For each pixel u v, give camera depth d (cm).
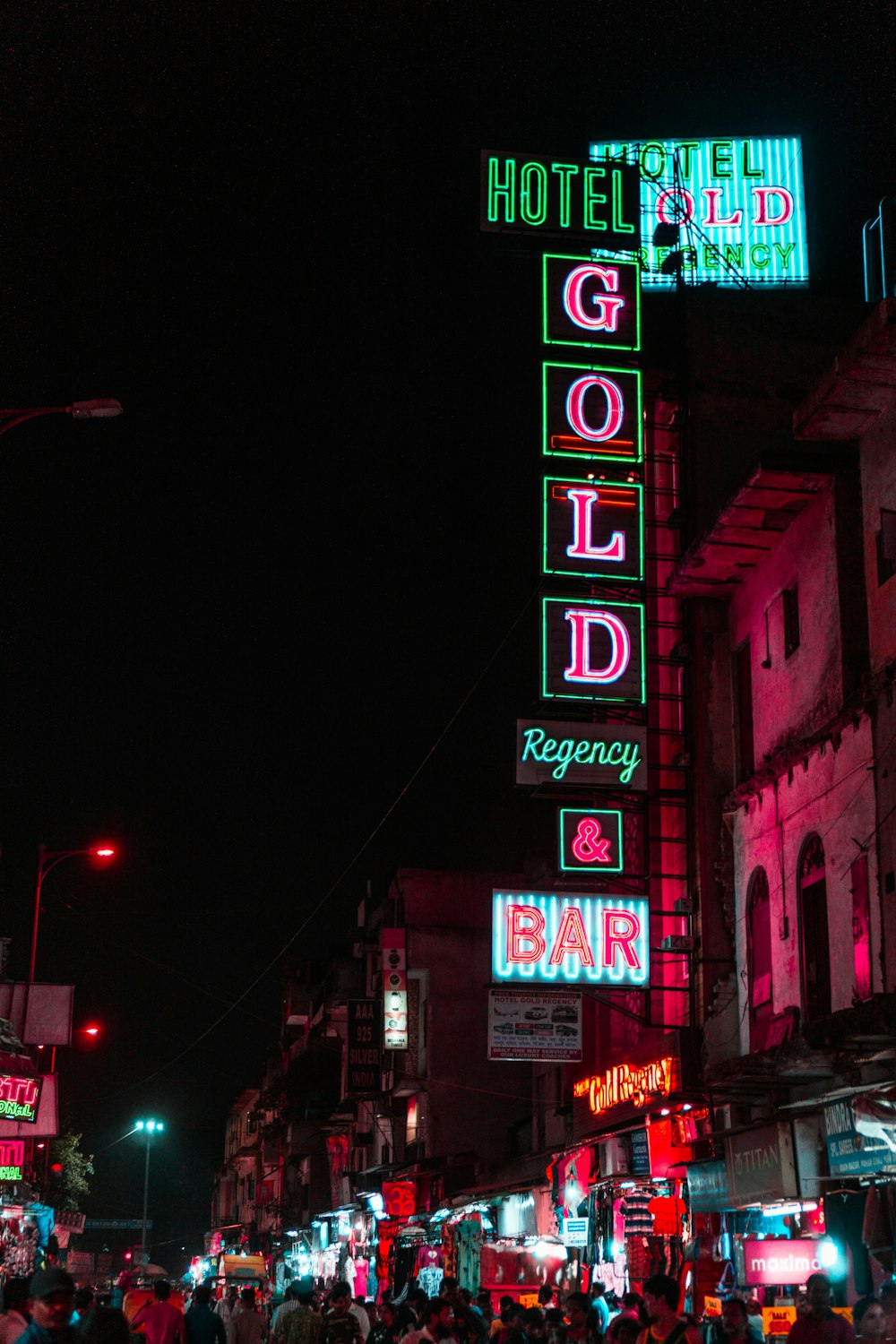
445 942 4762
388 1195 3869
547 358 2317
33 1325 673
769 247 2964
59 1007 2816
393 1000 4606
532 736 2206
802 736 1944
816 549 1934
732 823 2188
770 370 2472
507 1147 4475
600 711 2306
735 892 2166
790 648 2027
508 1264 2422
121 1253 10669
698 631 2291
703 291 2505
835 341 2516
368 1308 2822
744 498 1961
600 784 2200
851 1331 1091
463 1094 4575
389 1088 4666
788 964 1931
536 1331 1412
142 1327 1380
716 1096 1942
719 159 3027
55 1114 2714
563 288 2356
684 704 2314
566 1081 3064
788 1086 1734
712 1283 1848
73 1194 5481
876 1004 1271
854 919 1734
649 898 2292
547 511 2244
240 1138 9938
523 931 2183
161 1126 6844
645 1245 2270
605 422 2284
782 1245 1559
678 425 2456
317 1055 6369
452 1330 1514
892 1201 1373
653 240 2628
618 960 2186
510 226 2433
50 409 1666
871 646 1694
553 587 2277
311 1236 6238
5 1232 2955
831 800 1822
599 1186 2477
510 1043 2312
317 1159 6556
